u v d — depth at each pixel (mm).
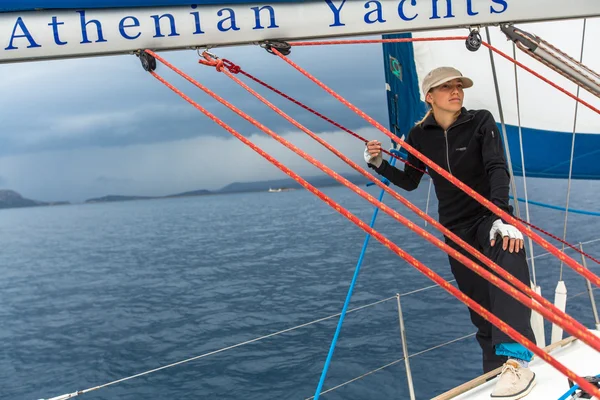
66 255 57156
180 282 30250
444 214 2951
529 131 5609
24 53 1744
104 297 28688
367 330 13148
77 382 14281
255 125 1630
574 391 2234
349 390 9031
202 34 1866
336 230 51000
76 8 1751
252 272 30625
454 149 2791
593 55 5277
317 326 14211
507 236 2479
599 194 68688
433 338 11805
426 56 5137
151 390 11211
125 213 174625
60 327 22344
